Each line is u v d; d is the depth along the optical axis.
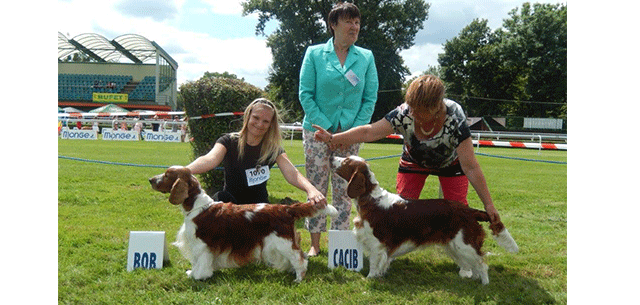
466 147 4.12
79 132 25.95
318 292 3.85
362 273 4.46
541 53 47.41
